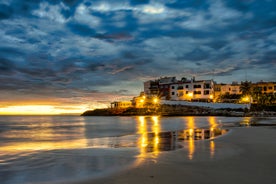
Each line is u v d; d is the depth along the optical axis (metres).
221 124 45.81
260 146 17.33
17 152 17.08
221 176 9.80
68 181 9.83
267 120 58.97
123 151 16.58
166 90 122.38
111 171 11.00
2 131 44.59
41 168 12.04
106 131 40.53
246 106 95.12
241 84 116.31
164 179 9.55
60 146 21.39
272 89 110.31
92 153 16.00
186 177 9.73
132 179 9.69
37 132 41.53
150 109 115.00
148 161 12.77
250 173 10.20
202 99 109.94
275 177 9.62
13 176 10.70
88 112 179.50
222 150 15.85
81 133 37.91
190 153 14.90
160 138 25.08
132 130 40.25
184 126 44.56
